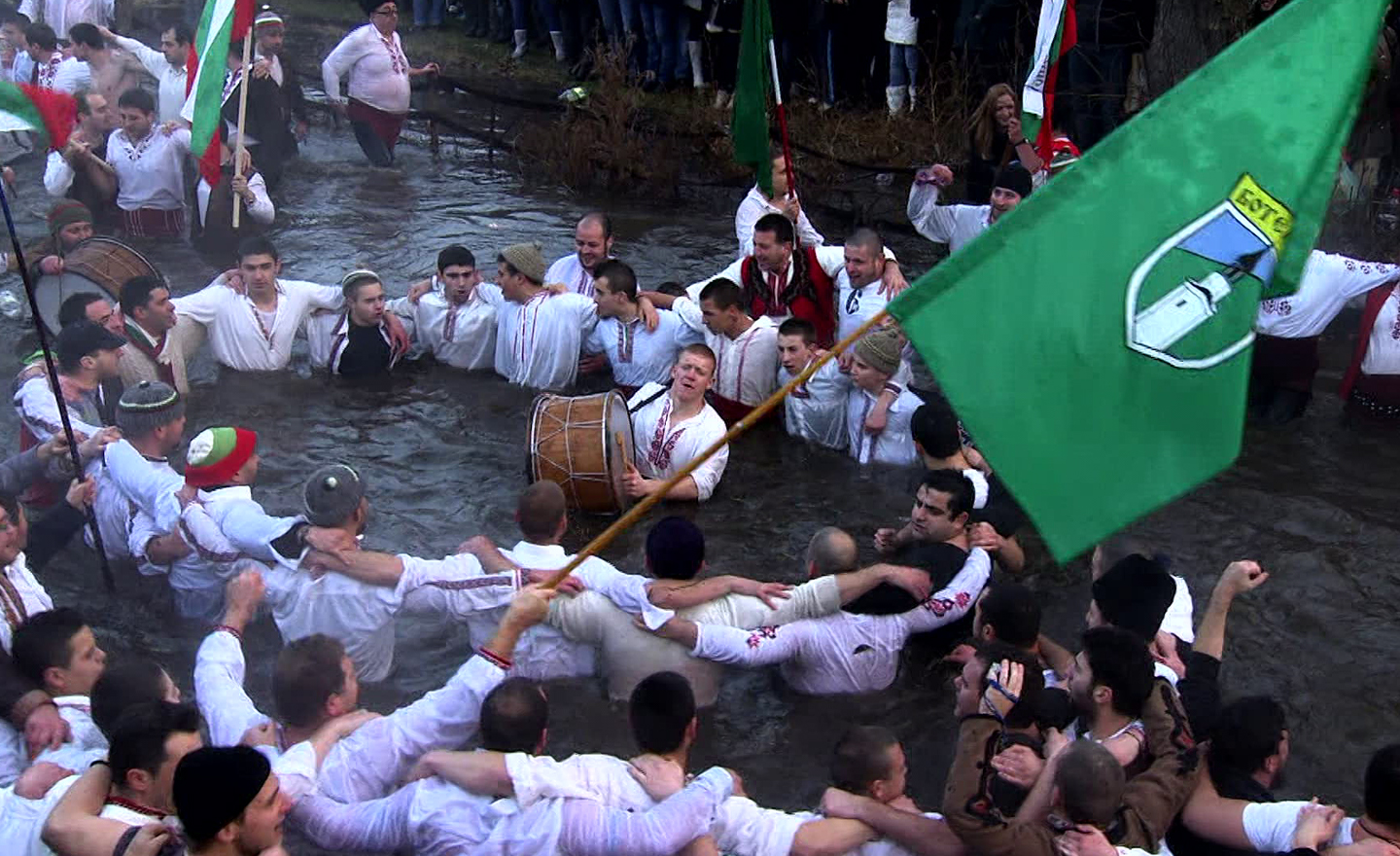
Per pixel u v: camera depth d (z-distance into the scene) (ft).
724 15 44.27
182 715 14.61
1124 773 15.21
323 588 19.29
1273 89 13.65
